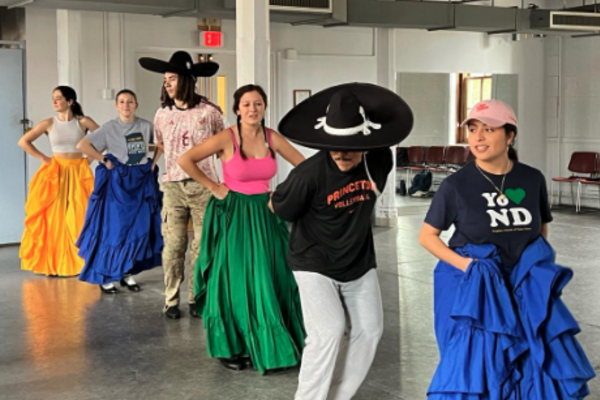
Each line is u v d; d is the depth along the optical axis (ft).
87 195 24.40
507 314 10.27
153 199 21.97
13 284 23.31
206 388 14.37
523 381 10.44
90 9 26.37
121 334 17.92
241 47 20.71
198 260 15.78
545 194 11.06
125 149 21.65
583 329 18.08
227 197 15.23
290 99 35.65
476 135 10.58
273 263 15.14
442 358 10.67
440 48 39.60
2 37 29.76
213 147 14.99
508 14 33.58
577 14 34.40
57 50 30.53
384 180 11.55
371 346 11.74
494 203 10.61
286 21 29.86
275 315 14.97
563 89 43.29
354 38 36.94
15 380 14.89
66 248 24.27
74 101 24.20
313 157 11.35
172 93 18.15
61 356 16.37
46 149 30.60
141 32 32.27
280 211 11.41
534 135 43.55
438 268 11.02
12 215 30.37
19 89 30.12
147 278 24.11
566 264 26.12
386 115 11.34
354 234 11.41
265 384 14.53
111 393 14.17
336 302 11.40
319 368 11.34
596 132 41.93
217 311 15.16
